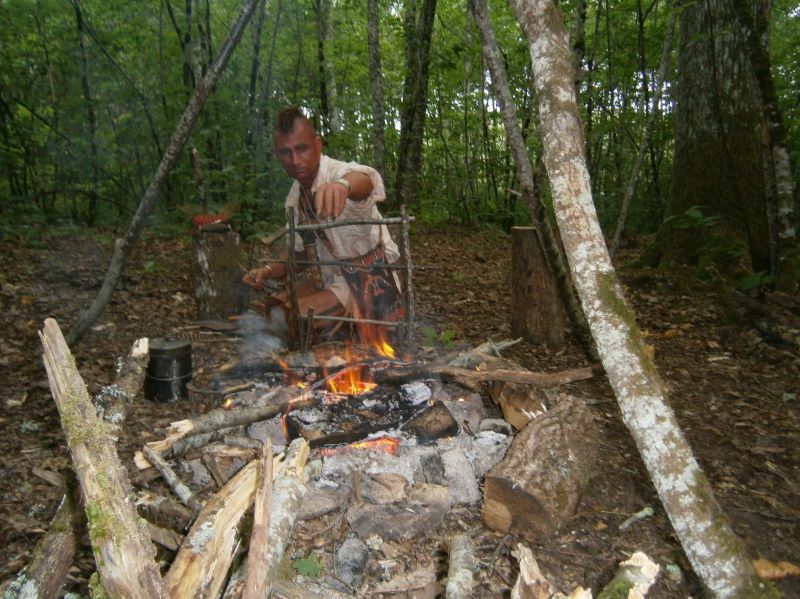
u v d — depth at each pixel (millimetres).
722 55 6906
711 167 7070
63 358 2270
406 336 3875
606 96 10383
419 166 10984
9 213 8531
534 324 5211
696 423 3955
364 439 3135
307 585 2400
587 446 3250
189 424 3035
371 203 3996
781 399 4270
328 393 3457
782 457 3559
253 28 9070
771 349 5043
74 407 2154
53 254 7230
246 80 10000
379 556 2650
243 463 2969
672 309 6203
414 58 10312
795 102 8102
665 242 7418
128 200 10133
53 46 9453
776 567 2629
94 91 9578
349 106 10586
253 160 8625
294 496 2471
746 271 6547
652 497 3148
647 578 2154
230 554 2172
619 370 2002
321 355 3902
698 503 1948
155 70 10102
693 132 7207
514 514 2799
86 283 6324
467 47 10188
